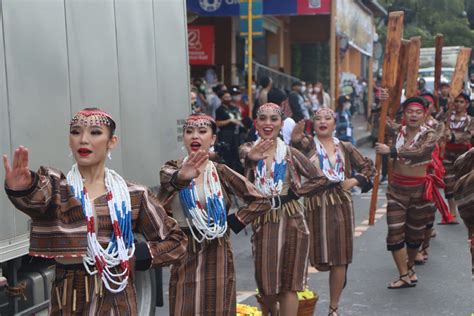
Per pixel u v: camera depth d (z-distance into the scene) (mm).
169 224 4344
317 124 7523
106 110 6805
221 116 13766
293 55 30734
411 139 8641
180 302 5461
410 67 10305
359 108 39812
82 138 4070
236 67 23797
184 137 5582
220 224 5453
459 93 12875
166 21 8016
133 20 7348
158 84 7797
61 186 4035
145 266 4242
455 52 30047
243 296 8539
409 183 8547
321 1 20875
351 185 7398
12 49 5531
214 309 5457
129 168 7180
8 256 5379
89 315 4051
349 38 28109
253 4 16594
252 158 6328
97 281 4066
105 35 6828
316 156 7465
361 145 28312
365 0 32531
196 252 5469
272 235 6367
